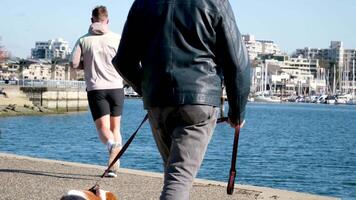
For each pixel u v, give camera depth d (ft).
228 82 13.91
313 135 184.65
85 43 27.96
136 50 14.66
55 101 284.20
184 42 13.64
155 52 13.79
